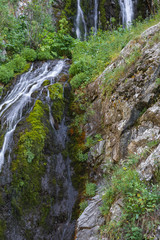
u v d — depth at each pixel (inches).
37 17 392.8
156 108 152.9
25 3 421.7
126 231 109.6
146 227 103.8
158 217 103.8
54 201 187.3
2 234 161.2
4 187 174.7
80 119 230.5
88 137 212.4
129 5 536.4
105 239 122.0
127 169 143.3
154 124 151.6
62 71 299.6
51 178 192.9
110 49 267.6
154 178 119.0
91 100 231.9
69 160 214.2
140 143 152.6
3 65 303.4
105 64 247.1
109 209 136.6
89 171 197.5
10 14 381.7
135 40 204.2
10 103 241.4
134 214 111.0
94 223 142.2
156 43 182.5
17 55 322.3
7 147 193.2
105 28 516.1
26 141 190.4
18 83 278.4
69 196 195.2
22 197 174.9
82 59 270.7
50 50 356.5
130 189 122.3
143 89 169.3
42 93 241.3
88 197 179.9
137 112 167.9
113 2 532.7
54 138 213.5
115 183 137.7
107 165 181.0
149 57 178.5
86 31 503.5
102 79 225.5
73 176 205.0
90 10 523.5
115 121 186.1
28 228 169.2
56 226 179.8
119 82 194.5
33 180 181.9
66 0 481.7
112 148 183.0
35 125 204.7
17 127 205.8
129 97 177.8
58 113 231.6
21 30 372.2
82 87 247.1
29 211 173.5
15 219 168.2
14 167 181.0
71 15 479.2
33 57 331.3
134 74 183.3
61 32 374.9
